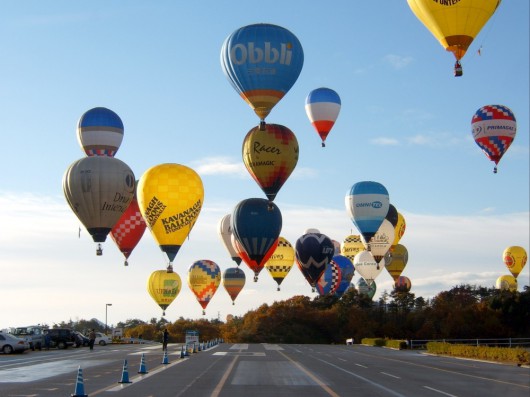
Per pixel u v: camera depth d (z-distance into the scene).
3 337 55.19
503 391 26.48
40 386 27.92
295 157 53.09
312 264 71.19
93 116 56.56
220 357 49.91
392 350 68.56
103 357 50.12
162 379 31.08
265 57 45.84
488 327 101.12
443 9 37.59
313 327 132.25
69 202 50.38
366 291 127.00
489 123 58.03
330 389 26.95
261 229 57.59
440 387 27.94
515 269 103.75
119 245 58.94
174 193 53.84
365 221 66.62
